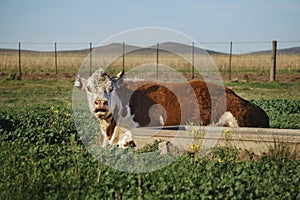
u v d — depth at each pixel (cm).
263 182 670
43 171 723
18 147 858
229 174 685
